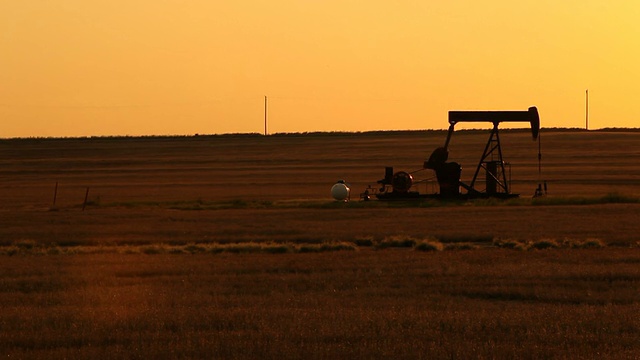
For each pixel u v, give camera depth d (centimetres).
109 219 9419
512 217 9025
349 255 5959
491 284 4488
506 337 3167
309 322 3416
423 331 3250
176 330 3331
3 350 3011
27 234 7806
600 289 4322
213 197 14862
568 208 10125
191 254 6316
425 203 11206
